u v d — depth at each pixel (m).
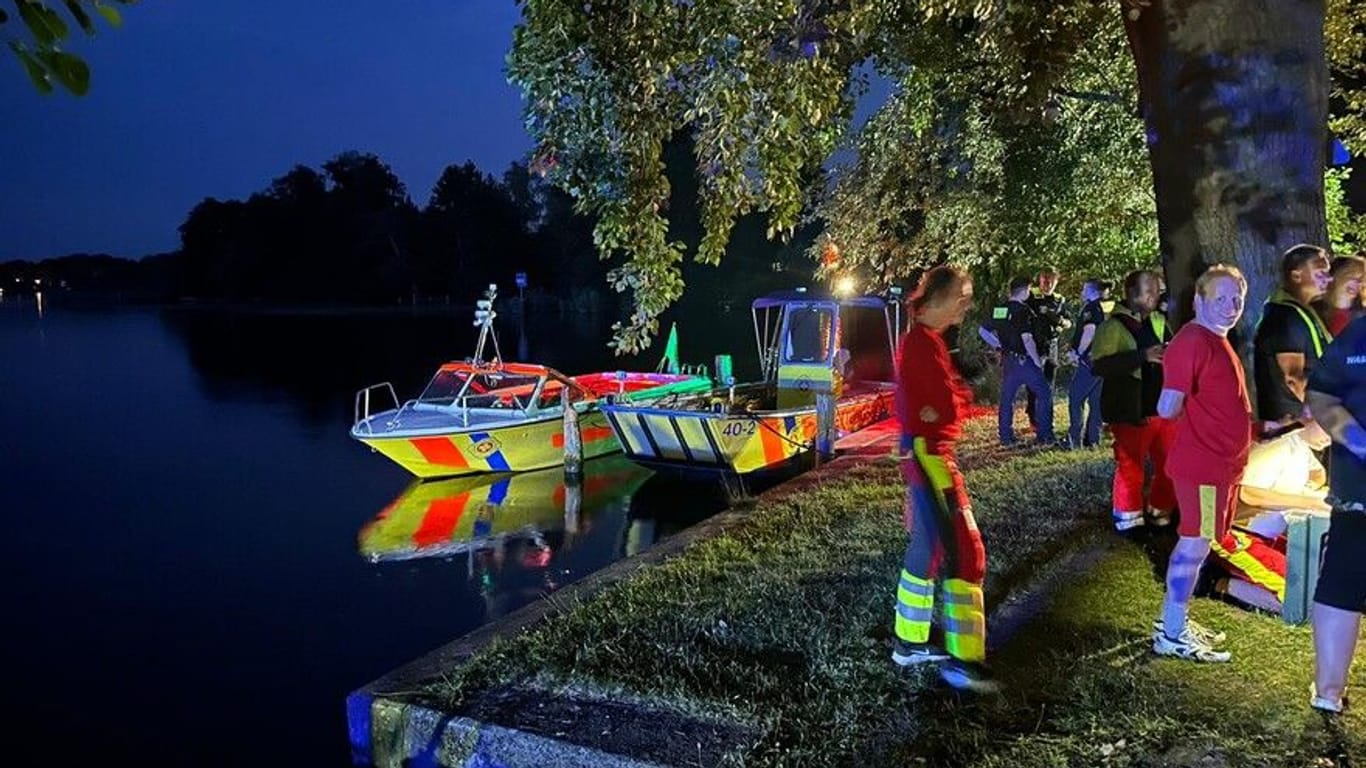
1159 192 6.22
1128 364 6.54
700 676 5.07
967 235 16.48
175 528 14.79
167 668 9.17
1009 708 4.43
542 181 6.23
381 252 87.00
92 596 11.50
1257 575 5.38
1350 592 4.02
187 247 104.31
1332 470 4.01
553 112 5.54
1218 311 4.51
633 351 5.92
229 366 42.03
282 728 7.74
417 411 16.86
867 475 10.16
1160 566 6.09
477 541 13.36
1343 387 3.86
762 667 5.14
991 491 8.45
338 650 9.62
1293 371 5.30
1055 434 11.32
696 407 16.06
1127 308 6.70
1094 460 9.35
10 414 28.06
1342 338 3.87
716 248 5.84
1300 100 5.77
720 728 4.58
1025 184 15.59
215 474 19.02
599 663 5.30
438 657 5.66
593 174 5.78
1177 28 5.91
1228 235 5.82
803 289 17.48
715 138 5.45
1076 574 6.04
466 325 65.44
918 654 4.82
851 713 4.50
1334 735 4.01
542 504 15.00
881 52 11.10
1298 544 5.08
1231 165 5.79
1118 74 13.24
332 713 8.05
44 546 13.80
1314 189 5.81
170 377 38.25
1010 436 11.10
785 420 14.41
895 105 16.64
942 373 4.53
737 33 5.16
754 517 8.51
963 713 4.41
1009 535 6.92
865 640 5.27
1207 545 4.69
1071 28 7.46
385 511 15.20
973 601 4.62
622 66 5.58
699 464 14.75
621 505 14.88
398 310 82.19
